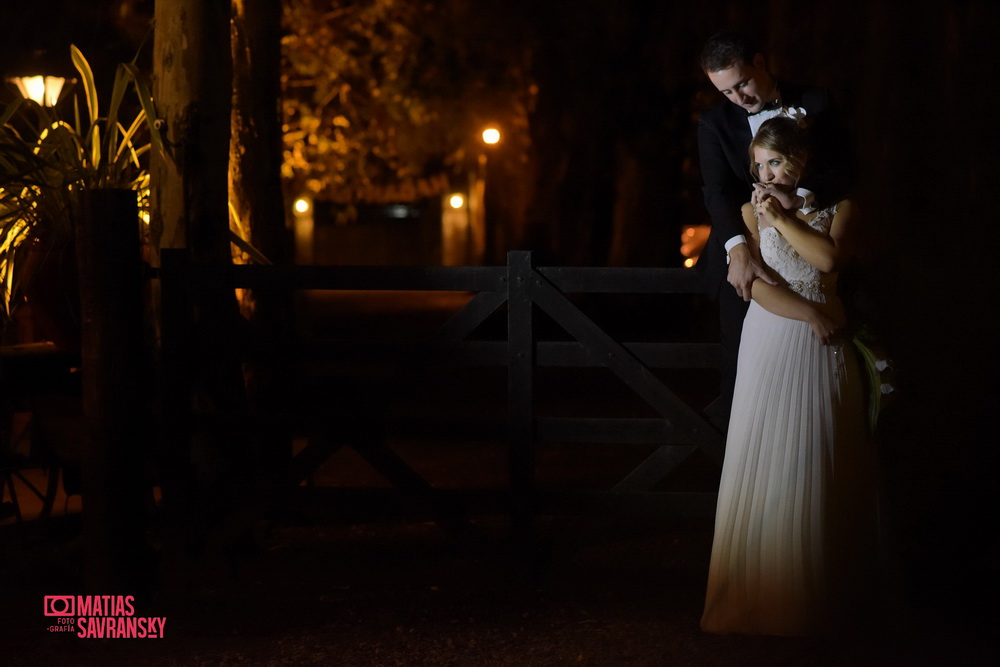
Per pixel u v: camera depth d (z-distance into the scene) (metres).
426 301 27.11
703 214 17.92
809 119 3.79
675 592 4.43
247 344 4.54
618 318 18.38
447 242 33.94
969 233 5.40
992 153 5.44
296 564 4.58
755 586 3.84
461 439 4.48
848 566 3.78
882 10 5.87
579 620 4.15
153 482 5.42
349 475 7.26
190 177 4.94
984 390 4.86
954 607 4.09
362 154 17.52
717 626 3.92
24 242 5.07
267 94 6.20
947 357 5.04
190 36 4.88
